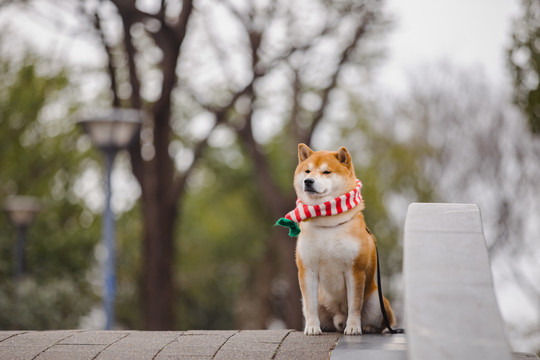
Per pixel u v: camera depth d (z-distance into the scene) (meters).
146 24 16.02
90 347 5.60
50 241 20.56
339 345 5.21
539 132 13.20
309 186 5.74
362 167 24.53
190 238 32.97
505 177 24.08
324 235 5.67
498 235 24.05
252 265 34.44
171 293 17.84
